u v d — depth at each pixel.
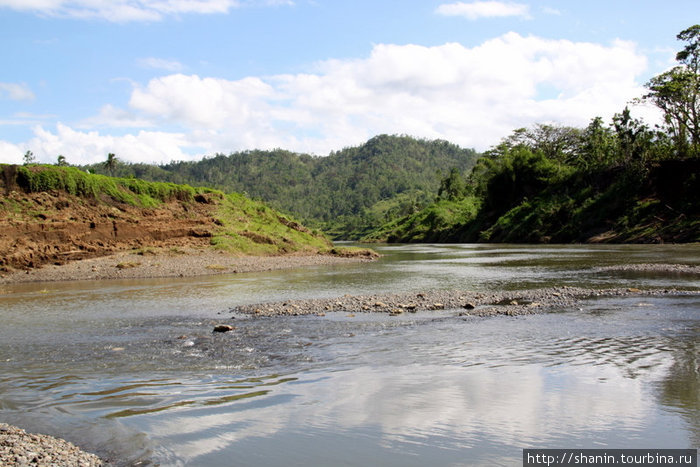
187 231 56.91
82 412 9.75
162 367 13.09
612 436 8.16
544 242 89.31
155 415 9.47
